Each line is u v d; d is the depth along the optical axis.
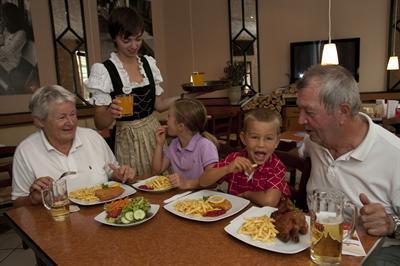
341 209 0.88
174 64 6.41
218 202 1.25
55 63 4.45
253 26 5.95
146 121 2.03
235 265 0.87
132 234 1.09
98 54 5.02
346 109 1.10
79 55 4.74
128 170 1.65
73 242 1.05
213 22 6.06
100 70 1.88
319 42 5.64
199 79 2.54
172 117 1.83
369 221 1.00
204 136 1.89
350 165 1.25
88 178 1.66
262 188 1.46
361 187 1.25
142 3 5.73
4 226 3.03
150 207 1.26
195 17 6.14
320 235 0.84
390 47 5.44
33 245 1.06
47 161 1.58
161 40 6.30
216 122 3.94
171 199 1.37
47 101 1.46
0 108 3.93
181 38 6.29
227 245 0.98
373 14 5.46
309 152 1.46
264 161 1.48
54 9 4.39
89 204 1.34
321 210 0.88
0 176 3.11
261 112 1.49
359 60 5.62
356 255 0.89
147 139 2.02
